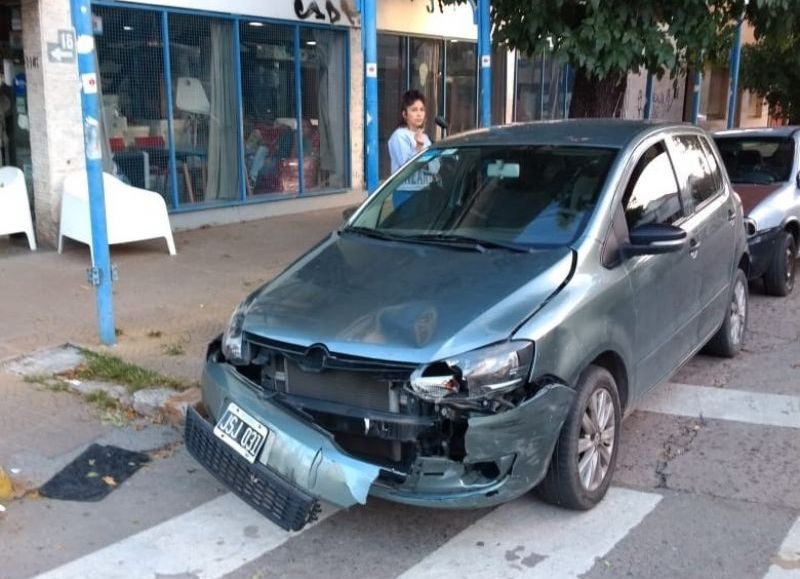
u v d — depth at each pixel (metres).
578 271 4.05
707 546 3.78
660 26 8.45
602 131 5.12
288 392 3.81
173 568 3.63
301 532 3.92
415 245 4.57
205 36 10.80
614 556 3.69
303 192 12.55
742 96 23.45
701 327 5.43
